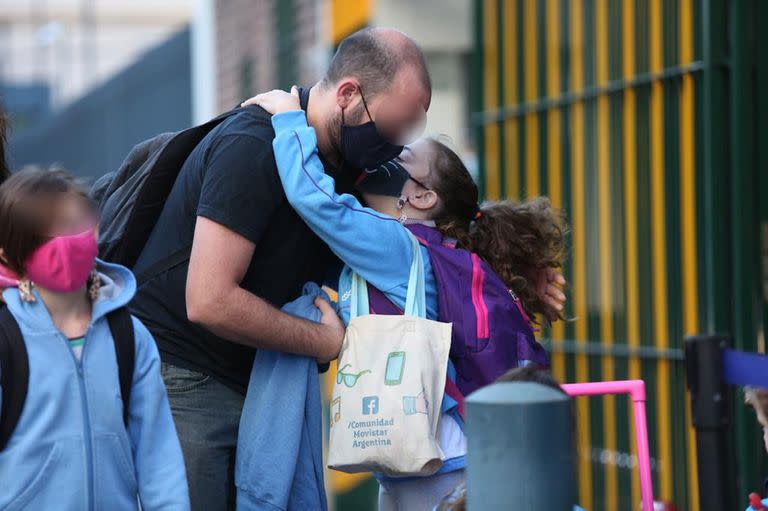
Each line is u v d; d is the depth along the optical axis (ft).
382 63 37.50
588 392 37.91
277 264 38.42
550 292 43.14
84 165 193.16
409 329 36.99
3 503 30.30
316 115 38.63
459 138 97.55
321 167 37.35
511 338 38.45
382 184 40.57
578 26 64.08
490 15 71.51
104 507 31.35
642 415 38.04
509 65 69.92
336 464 36.60
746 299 52.80
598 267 62.75
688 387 30.30
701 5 55.31
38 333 30.81
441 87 97.86
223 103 130.11
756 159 53.26
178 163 39.04
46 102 270.87
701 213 55.72
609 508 61.11
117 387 31.76
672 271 57.57
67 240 30.53
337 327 38.29
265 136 37.06
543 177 66.80
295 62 106.63
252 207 36.42
